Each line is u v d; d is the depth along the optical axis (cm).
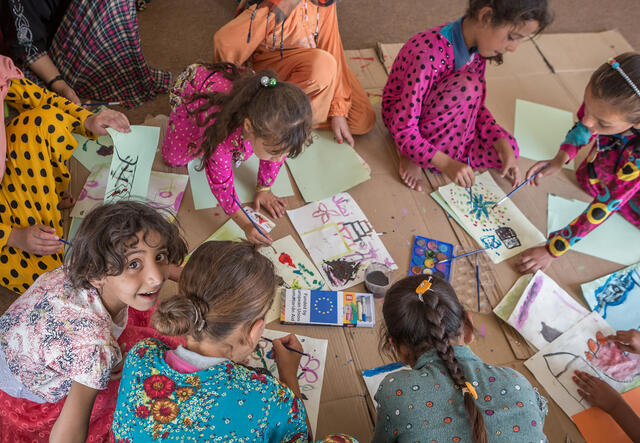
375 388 162
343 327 175
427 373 118
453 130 210
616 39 296
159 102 251
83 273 114
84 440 124
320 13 210
